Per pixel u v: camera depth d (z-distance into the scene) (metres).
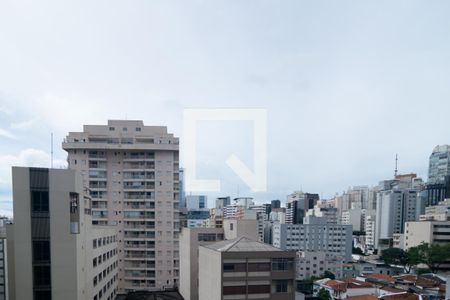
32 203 35.41
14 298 34.50
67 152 69.31
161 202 69.31
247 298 36.28
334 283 69.56
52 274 35.34
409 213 144.38
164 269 68.12
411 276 76.56
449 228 102.19
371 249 145.62
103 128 70.38
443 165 144.50
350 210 180.25
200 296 45.25
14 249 34.75
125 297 59.06
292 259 37.75
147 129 71.56
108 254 55.19
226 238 54.03
